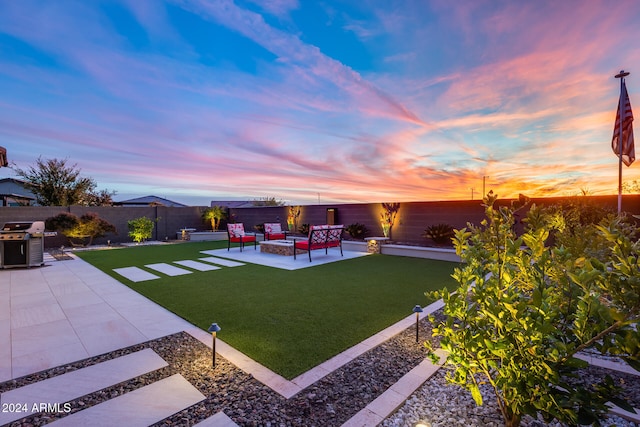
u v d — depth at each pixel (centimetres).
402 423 181
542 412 153
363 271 667
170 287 525
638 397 206
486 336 161
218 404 199
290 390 214
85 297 463
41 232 735
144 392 212
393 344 293
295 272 657
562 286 163
